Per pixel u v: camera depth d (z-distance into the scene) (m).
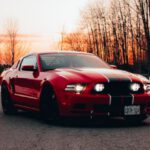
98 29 61.91
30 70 8.12
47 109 7.44
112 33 59.78
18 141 5.50
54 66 8.07
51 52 8.62
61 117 7.11
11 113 9.48
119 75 7.15
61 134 6.15
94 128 6.85
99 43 63.53
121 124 7.45
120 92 6.94
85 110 6.86
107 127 7.00
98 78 6.95
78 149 4.87
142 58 50.47
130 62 59.09
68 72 7.37
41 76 7.79
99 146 5.08
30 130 6.62
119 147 5.01
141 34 47.72
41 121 7.97
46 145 5.17
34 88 7.97
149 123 7.60
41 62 8.21
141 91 7.12
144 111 7.17
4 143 5.34
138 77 7.33
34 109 8.06
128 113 6.98
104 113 6.88
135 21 51.44
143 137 5.83
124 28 55.03
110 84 6.91
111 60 62.06
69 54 8.59
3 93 9.68
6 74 9.73
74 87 6.93
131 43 54.69
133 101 6.96
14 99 9.08
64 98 6.98
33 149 4.89
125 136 5.93
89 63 8.33
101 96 6.82
